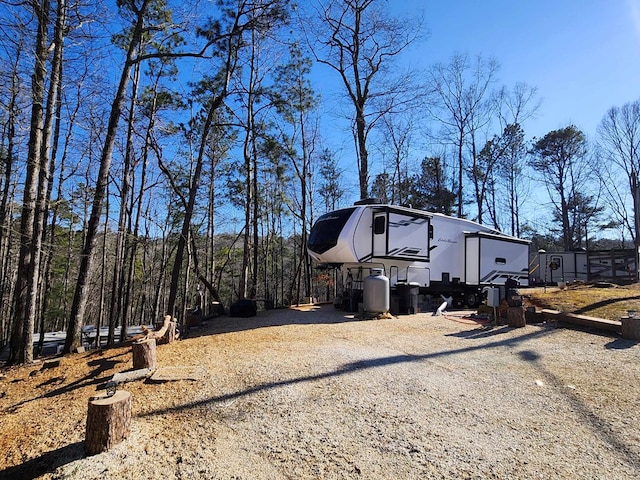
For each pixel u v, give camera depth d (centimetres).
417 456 309
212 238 2106
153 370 553
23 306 910
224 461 315
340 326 868
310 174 2434
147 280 2692
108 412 339
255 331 833
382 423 369
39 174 895
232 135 1717
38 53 873
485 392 443
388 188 2703
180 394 463
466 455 309
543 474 281
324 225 1116
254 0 1055
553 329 758
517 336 719
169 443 347
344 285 1211
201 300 1177
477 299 1319
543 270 2336
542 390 446
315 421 377
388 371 519
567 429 351
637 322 654
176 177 1833
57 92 963
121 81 966
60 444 367
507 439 334
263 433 358
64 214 1719
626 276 1870
